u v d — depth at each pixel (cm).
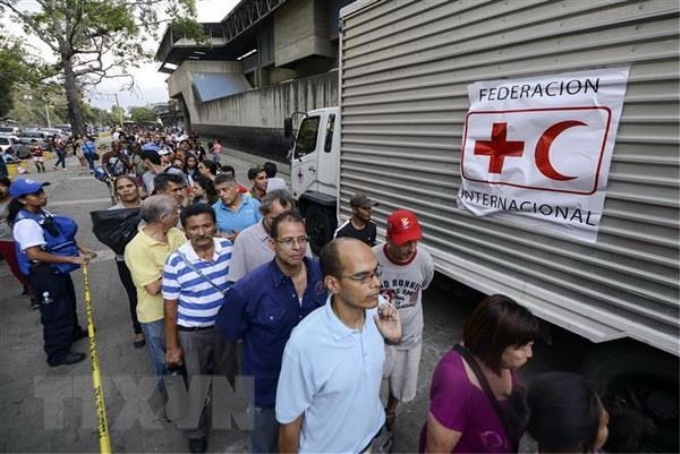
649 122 178
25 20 1859
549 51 218
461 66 278
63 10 1852
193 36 2244
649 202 180
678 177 170
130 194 326
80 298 446
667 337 176
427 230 326
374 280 124
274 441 190
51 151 2494
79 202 978
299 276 176
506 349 121
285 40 1977
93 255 333
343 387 129
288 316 169
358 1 387
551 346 300
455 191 293
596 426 100
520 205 240
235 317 171
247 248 223
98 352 334
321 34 1731
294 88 1295
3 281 510
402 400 226
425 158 321
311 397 131
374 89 380
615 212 193
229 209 347
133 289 326
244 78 3048
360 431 138
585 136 203
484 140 262
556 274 224
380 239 388
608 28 190
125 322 389
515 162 240
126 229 309
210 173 576
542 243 231
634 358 200
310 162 578
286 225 160
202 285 213
